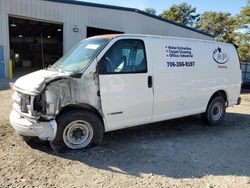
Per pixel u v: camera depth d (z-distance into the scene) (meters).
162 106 6.00
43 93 4.68
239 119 8.52
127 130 6.60
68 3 19.12
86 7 19.84
